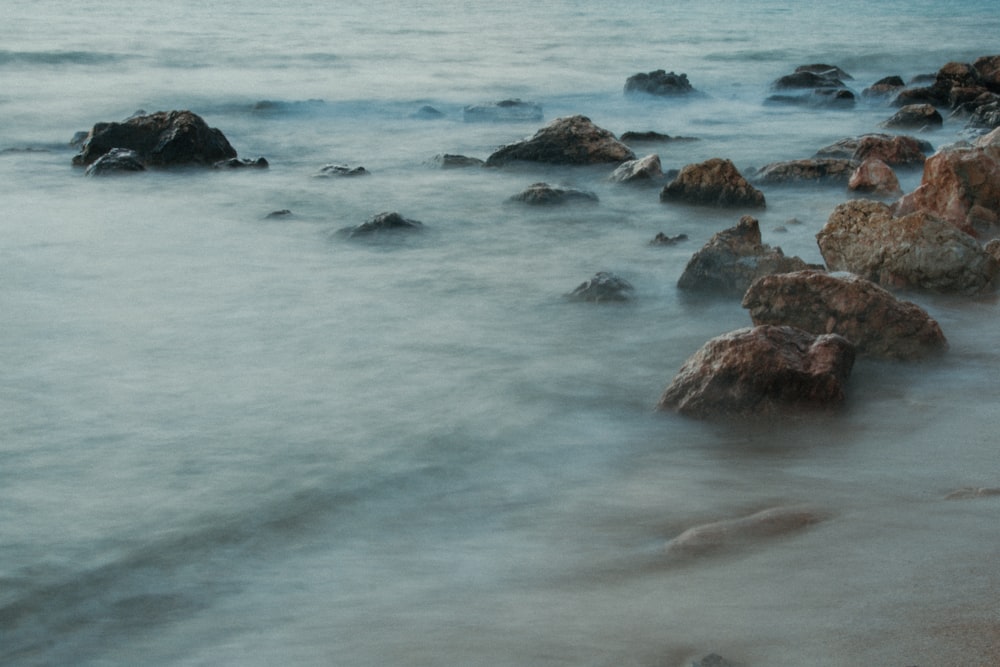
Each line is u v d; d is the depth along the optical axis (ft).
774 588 12.73
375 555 15.14
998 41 127.75
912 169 49.65
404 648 12.13
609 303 28.71
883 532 14.35
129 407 21.22
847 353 21.48
